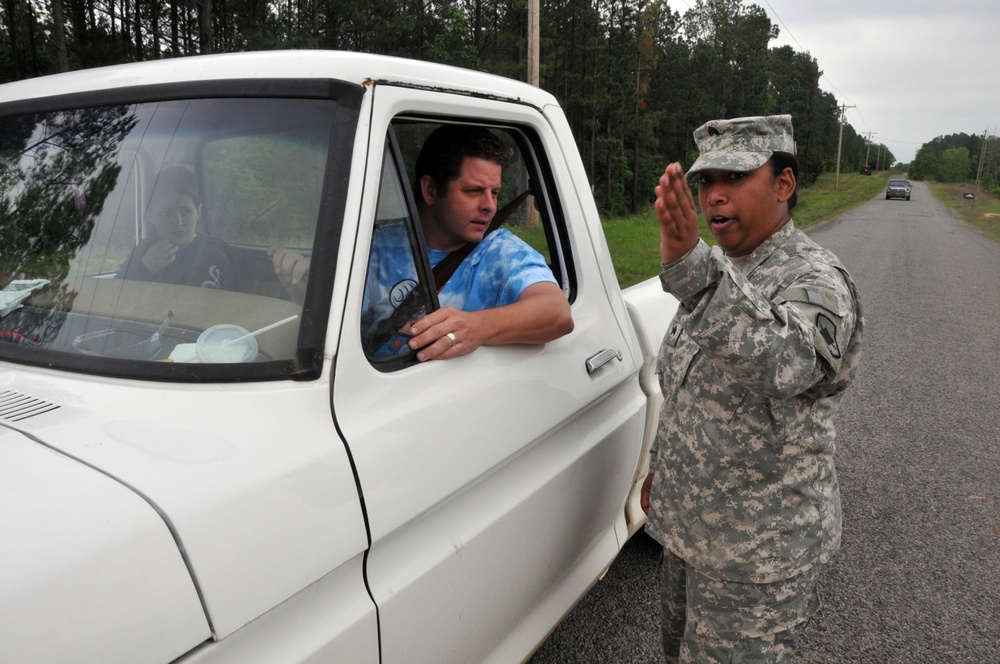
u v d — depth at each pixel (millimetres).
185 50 28359
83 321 1380
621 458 2254
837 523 1782
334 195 1295
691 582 1802
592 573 2199
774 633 1729
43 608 849
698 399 1744
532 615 1913
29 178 1553
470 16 42312
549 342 1838
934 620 2889
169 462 1061
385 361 1402
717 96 63031
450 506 1485
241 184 1386
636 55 43594
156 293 1394
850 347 1707
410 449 1336
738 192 1724
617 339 2178
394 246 1476
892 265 15508
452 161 1714
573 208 2088
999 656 2686
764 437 1655
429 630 1431
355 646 1237
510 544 1685
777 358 1420
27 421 1145
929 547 3428
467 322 1521
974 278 13594
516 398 1646
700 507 1730
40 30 25734
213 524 1023
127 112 1527
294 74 1402
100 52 24719
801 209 39344
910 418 5176
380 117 1396
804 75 88500
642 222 21406
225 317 1319
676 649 2109
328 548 1159
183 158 1443
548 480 1809
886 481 4137
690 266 1408
